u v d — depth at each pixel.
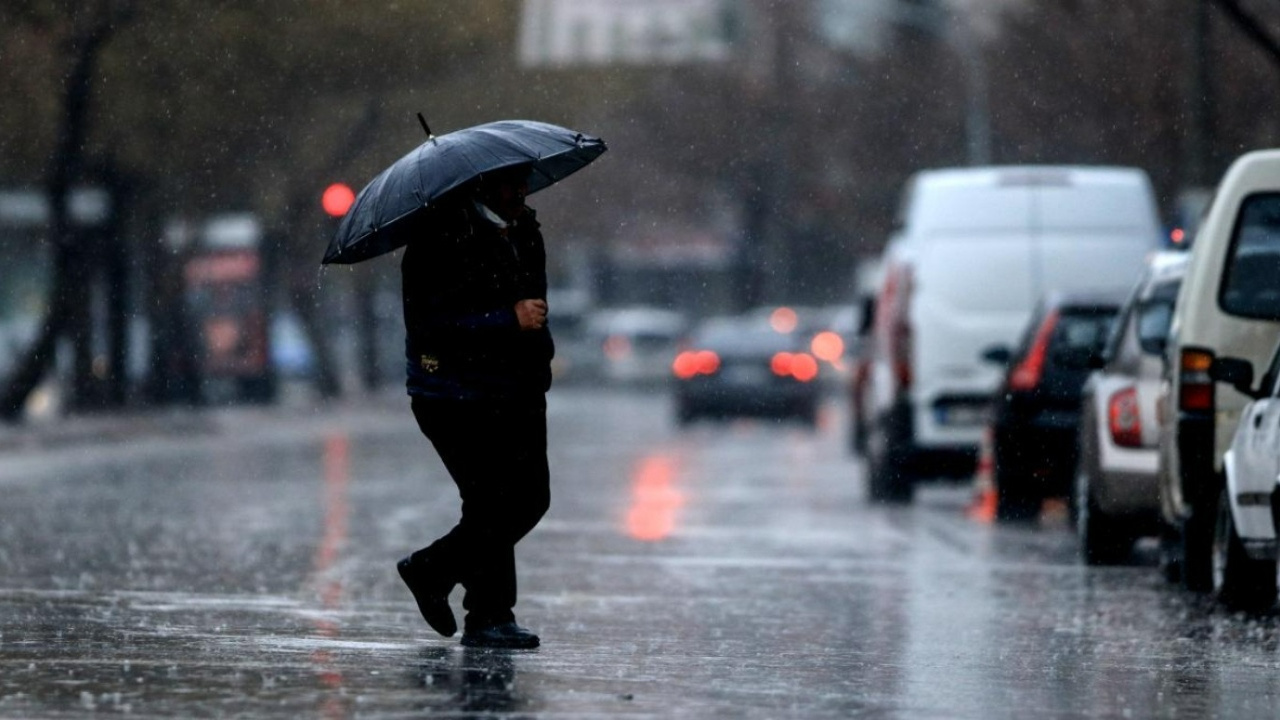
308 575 35.72
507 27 102.94
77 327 107.31
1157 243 57.47
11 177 99.06
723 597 33.72
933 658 26.12
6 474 68.38
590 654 25.50
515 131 24.61
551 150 24.36
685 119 168.62
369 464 74.75
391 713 20.39
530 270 24.30
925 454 57.16
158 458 79.25
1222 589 33.44
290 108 94.62
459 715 20.30
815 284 193.38
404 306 24.23
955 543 45.47
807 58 169.25
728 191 174.38
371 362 152.25
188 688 21.91
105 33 85.56
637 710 20.94
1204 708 22.06
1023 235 57.44
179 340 113.94
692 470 72.44
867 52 164.88
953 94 133.75
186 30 87.19
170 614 29.39
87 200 114.00
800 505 56.88
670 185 169.38
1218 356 35.69
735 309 194.38
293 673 23.00
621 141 167.00
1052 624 30.41
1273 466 30.89
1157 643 28.12
